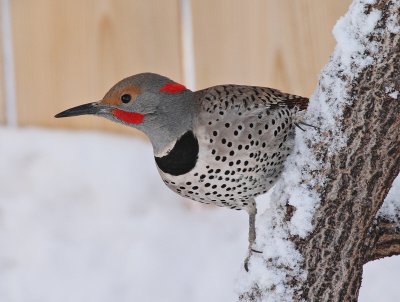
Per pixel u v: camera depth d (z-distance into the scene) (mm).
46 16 11523
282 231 6527
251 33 10820
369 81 6035
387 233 6797
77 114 7430
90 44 11430
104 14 11328
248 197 7277
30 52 11656
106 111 7391
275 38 10750
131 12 11234
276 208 6609
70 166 11406
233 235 10656
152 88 7172
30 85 11727
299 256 6469
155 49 11203
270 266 6570
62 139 11633
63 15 11461
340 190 6297
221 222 10891
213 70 11023
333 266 6426
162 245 10594
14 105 11820
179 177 7137
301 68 10727
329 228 6367
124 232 10797
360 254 6453
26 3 11555
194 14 10992
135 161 11359
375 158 6168
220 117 6898
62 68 11562
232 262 10273
